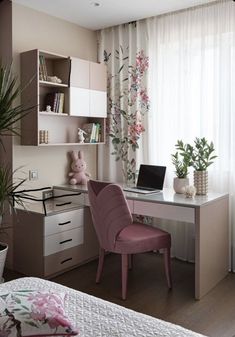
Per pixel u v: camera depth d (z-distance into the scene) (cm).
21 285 175
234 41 331
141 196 316
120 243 282
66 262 340
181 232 376
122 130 412
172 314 259
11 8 335
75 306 155
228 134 338
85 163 408
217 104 344
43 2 337
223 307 271
